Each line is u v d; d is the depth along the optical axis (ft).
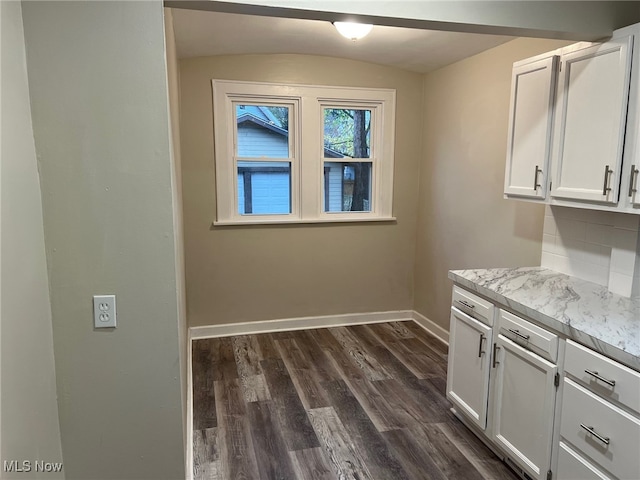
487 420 7.85
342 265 14.07
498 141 10.51
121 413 5.33
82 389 5.19
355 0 5.71
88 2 4.62
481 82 11.05
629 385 5.18
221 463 7.68
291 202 13.61
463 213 11.97
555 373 6.30
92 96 4.75
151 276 5.14
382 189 14.02
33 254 4.47
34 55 4.55
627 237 7.21
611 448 5.44
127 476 5.48
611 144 6.54
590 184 6.93
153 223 5.05
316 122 13.16
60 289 4.95
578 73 7.06
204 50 11.45
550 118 7.60
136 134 4.88
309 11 5.58
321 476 7.39
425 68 13.07
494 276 8.52
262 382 10.55
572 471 6.06
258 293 13.53
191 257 12.84
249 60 12.42
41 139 4.67
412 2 5.92
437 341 13.09
